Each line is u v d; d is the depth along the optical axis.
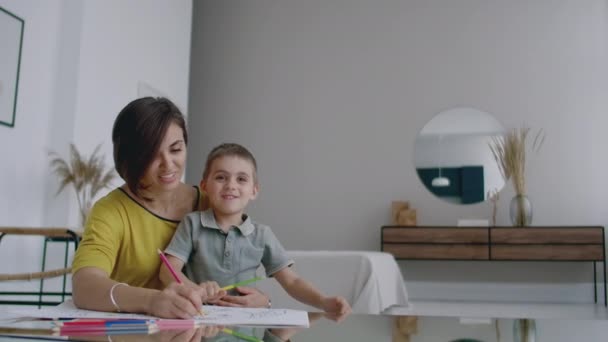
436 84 5.62
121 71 4.55
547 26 5.47
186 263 1.15
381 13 5.81
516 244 4.93
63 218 3.93
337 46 5.87
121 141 1.00
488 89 5.53
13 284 3.70
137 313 0.73
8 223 3.66
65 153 4.01
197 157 6.02
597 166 5.25
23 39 3.81
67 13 4.15
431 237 5.07
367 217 5.60
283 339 0.49
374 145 5.67
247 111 5.98
